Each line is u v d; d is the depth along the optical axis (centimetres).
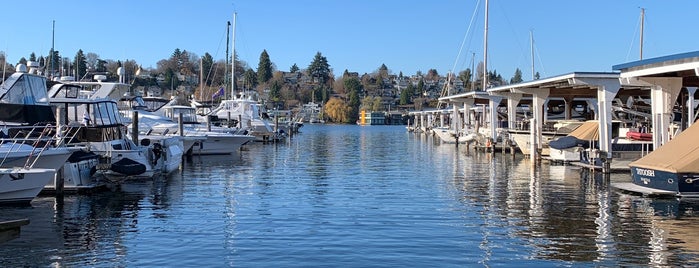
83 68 9856
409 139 7300
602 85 2780
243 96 6512
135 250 1254
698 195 1912
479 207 1805
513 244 1313
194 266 1136
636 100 4116
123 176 2325
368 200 1944
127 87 3288
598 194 2067
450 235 1404
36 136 2092
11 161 1781
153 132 3875
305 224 1530
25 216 1620
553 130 3806
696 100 4181
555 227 1496
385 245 1304
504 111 6000
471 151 4728
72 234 1402
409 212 1712
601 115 2794
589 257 1205
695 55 2011
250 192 2131
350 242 1331
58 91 2633
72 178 1981
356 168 3144
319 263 1161
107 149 2303
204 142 4009
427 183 2441
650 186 2042
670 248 1276
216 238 1365
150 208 1767
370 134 9350
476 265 1150
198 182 2434
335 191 2172
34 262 1160
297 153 4403
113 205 1817
